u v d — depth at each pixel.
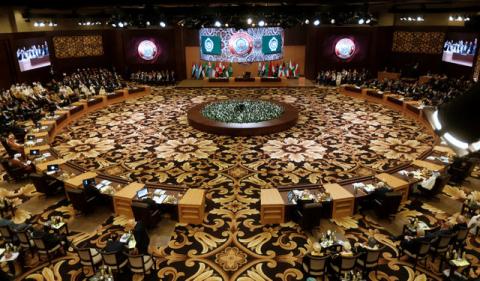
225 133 15.36
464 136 2.62
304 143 14.44
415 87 20.50
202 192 9.80
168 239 8.66
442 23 22.55
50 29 23.83
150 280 7.37
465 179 11.50
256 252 8.20
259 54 25.86
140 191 9.62
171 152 13.68
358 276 6.91
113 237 8.75
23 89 20.06
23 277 7.49
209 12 13.55
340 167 12.30
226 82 24.97
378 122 16.92
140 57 26.61
